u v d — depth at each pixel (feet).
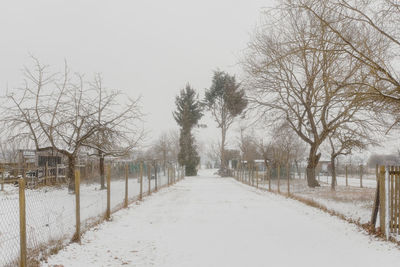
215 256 24.62
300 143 133.28
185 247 27.14
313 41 31.45
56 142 61.57
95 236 30.07
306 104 68.44
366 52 31.53
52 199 29.01
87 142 64.13
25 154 85.66
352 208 43.34
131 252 25.58
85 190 51.96
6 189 67.05
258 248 26.68
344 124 68.49
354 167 162.50
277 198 63.36
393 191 28.07
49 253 23.16
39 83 57.31
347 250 25.43
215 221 38.83
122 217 40.68
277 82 69.36
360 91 30.53
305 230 33.12
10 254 21.42
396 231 28.14
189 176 196.54
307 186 67.97
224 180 146.30
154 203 56.18
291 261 23.18
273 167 116.67
